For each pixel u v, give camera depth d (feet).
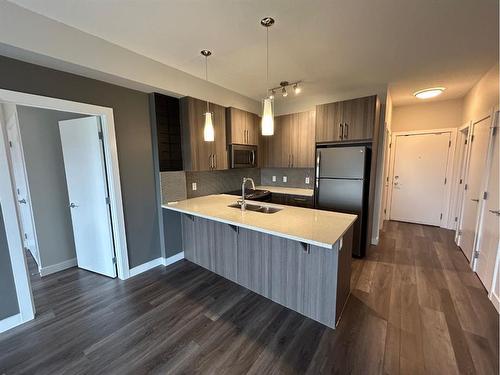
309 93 12.35
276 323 6.57
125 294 8.03
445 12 5.56
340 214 7.82
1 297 6.27
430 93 11.96
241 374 5.01
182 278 9.11
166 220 10.05
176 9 5.47
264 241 7.60
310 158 12.44
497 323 6.41
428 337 5.94
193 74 9.57
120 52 7.22
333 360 5.32
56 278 9.16
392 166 16.49
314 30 6.37
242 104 12.48
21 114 8.66
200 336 6.09
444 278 8.84
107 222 8.75
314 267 6.51
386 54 7.81
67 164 9.12
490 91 8.89
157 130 9.19
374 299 7.55
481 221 8.94
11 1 5.12
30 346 5.81
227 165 11.48
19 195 10.92
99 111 7.63
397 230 14.75
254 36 6.69
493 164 8.29
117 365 5.25
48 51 5.77
